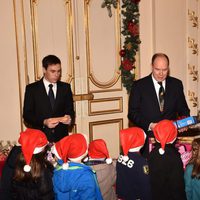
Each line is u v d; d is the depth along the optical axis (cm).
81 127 448
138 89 326
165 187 222
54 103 349
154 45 466
